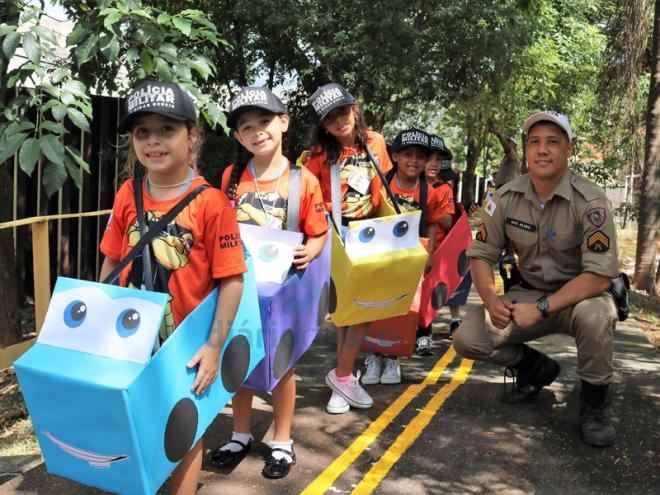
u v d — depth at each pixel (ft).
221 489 10.78
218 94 34.12
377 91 32.30
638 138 43.21
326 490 10.81
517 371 13.93
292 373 11.27
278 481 11.06
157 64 15.16
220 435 12.67
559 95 61.05
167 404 7.92
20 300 24.91
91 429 7.69
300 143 34.88
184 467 8.96
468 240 17.54
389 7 30.81
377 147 14.70
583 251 11.82
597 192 11.83
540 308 11.87
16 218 24.49
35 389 7.79
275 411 11.34
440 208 16.33
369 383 15.60
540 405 14.07
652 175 33.27
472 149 61.82
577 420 13.30
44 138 13.24
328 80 33.30
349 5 30.86
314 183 11.25
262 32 32.53
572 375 15.96
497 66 36.47
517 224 12.53
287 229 11.03
